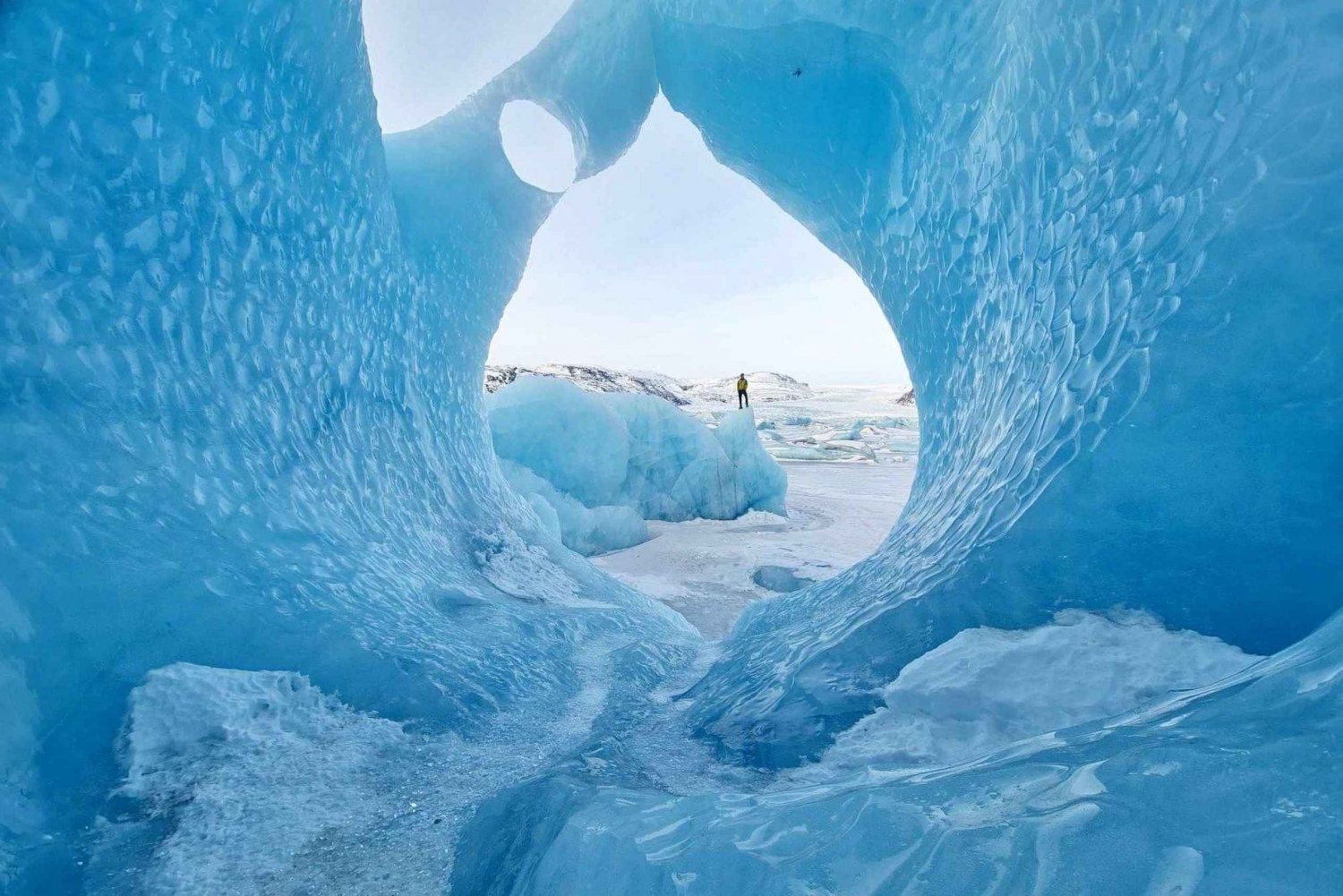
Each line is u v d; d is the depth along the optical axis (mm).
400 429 5531
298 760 2344
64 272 2826
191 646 2533
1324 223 2049
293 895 1751
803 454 27125
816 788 1536
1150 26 2816
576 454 13305
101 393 2803
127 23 3213
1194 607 2012
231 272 3709
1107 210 2854
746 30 5688
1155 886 743
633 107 7887
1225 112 2375
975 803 1062
